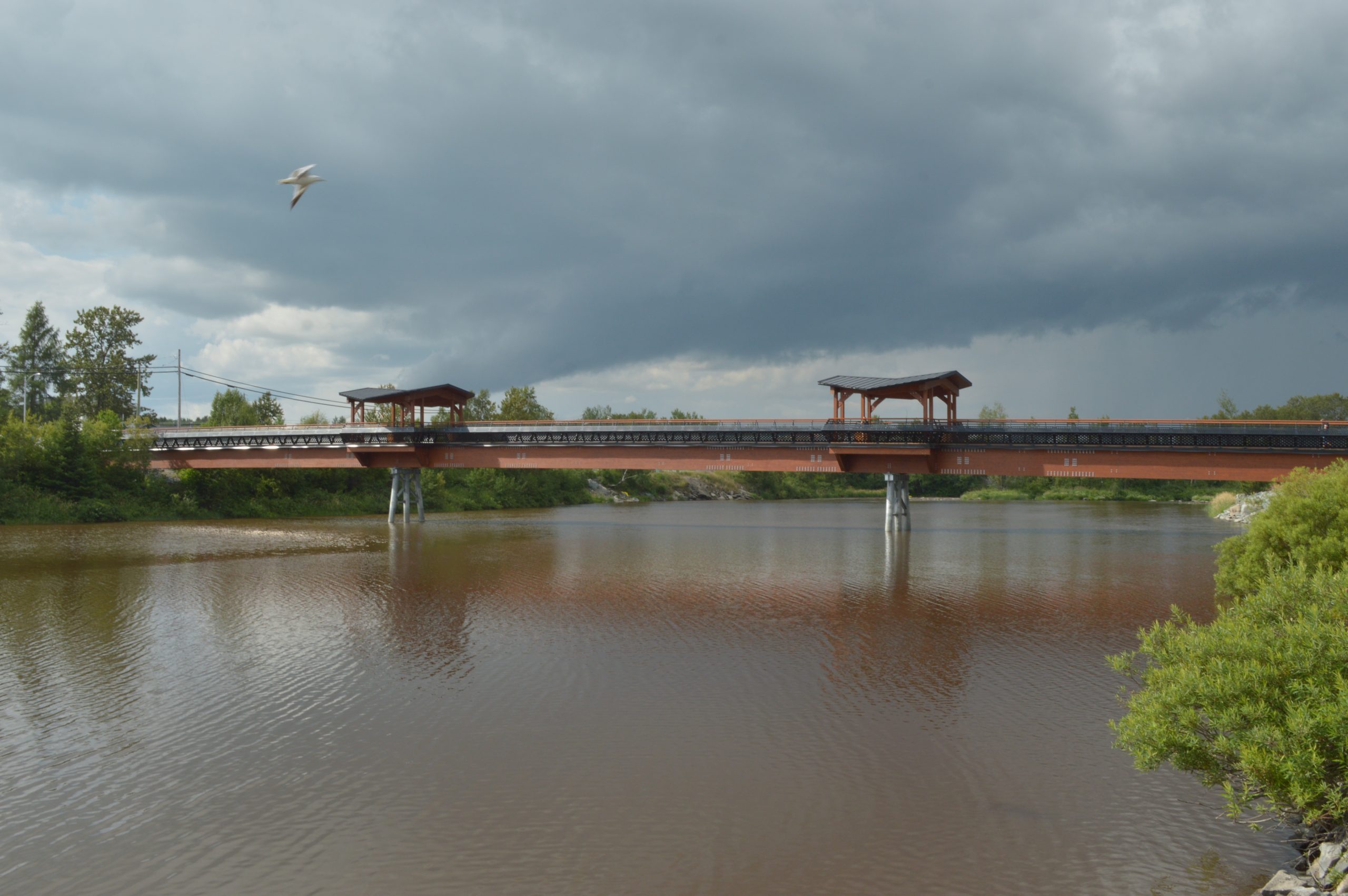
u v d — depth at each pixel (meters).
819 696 20.42
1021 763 16.02
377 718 18.77
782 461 64.25
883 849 12.62
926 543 59.00
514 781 15.23
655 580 39.94
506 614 30.75
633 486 149.62
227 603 32.81
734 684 21.42
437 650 25.11
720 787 14.97
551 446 69.19
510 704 19.78
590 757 16.41
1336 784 10.76
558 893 11.33
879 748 16.86
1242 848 12.54
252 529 68.25
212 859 12.40
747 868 12.05
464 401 77.38
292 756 16.45
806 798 14.47
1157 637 13.82
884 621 29.73
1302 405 153.00
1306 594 12.91
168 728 18.11
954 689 21.00
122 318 120.94
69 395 113.31
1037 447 58.16
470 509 108.50
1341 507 25.73
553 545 57.25
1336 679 10.93
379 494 103.38
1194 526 74.00
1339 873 10.55
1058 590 36.88
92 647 25.27
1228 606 32.19
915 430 59.69
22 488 71.00
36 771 15.70
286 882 11.71
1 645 25.47
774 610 31.77
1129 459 56.16
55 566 43.31
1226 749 11.21
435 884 11.60
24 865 12.20
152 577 39.72
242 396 120.69
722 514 100.31
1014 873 11.85
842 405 62.47
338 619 29.78
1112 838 12.94
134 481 79.50
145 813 13.95
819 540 62.00
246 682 21.59
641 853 12.51
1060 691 20.80
